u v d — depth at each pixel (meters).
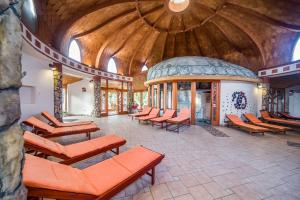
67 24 6.90
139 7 8.39
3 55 0.69
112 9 7.93
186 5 8.46
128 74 13.41
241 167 2.92
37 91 5.62
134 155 2.41
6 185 0.70
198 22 9.71
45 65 6.09
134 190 2.17
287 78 9.02
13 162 0.75
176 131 6.09
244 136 5.34
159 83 8.85
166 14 9.35
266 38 8.27
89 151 2.69
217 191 2.17
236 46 10.02
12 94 0.75
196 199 1.99
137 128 6.70
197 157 3.40
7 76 0.71
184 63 8.41
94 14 7.67
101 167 2.04
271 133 5.88
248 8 7.28
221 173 2.68
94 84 10.66
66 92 12.50
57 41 6.68
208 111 9.61
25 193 0.87
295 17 6.30
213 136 5.30
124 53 12.47
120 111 12.88
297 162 3.16
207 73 7.45
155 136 5.27
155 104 9.65
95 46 10.16
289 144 4.40
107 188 1.63
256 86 8.60
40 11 5.16
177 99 8.62
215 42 10.95
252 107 8.31
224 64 8.50
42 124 3.99
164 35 11.34
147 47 12.49
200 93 10.02
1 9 0.68
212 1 7.80
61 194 1.34
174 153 3.65
